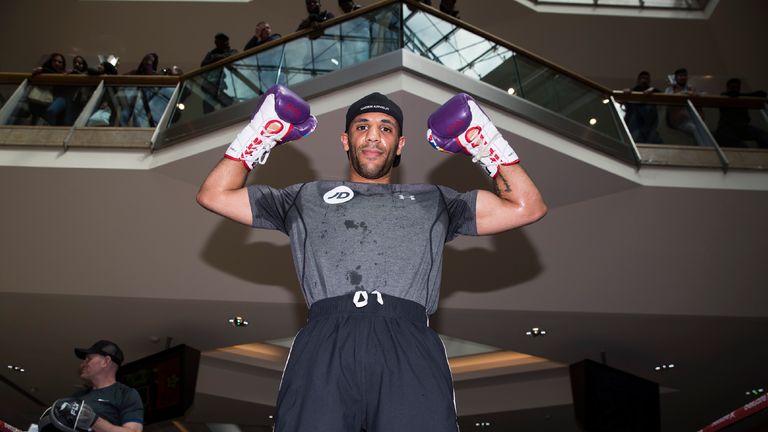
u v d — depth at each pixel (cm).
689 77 1091
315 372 115
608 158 568
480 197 149
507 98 535
